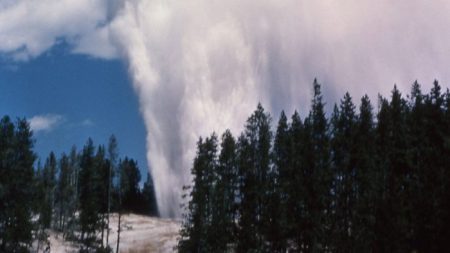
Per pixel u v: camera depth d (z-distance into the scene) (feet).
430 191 225.15
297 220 241.55
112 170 366.22
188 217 279.90
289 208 243.19
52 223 385.09
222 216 254.88
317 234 233.76
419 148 242.99
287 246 245.24
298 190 243.40
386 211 226.17
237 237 254.27
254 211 254.47
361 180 241.35
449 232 216.54
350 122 253.65
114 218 421.59
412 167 237.45
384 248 223.30
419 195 225.76
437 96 251.60
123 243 344.90
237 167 263.08
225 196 258.78
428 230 220.84
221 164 263.90
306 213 239.91
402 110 257.55
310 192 242.58
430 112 248.11
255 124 266.16
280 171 256.52
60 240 347.15
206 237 251.60
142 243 343.05
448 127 240.12
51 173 414.82
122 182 366.63
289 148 255.50
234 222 258.16
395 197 227.81
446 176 223.51
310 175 245.04
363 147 244.83
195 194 260.01
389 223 224.12
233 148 265.95
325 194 240.94
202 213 256.32
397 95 261.85
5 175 296.10
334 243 229.66
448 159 227.40
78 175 425.28
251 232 249.55
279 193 248.73
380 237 225.15
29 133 311.06
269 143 262.26
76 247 333.62
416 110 253.65
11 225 283.38
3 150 298.35
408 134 247.50
